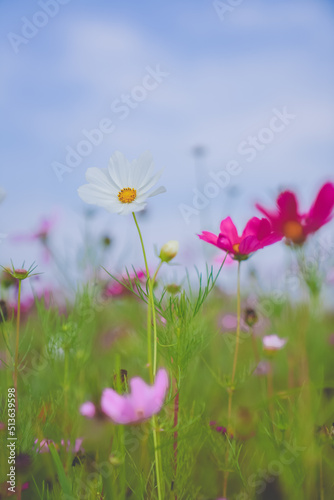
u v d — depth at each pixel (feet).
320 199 2.00
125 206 1.88
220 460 2.16
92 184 1.93
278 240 2.04
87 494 1.95
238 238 2.11
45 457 2.13
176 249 1.85
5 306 2.24
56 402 2.27
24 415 2.15
